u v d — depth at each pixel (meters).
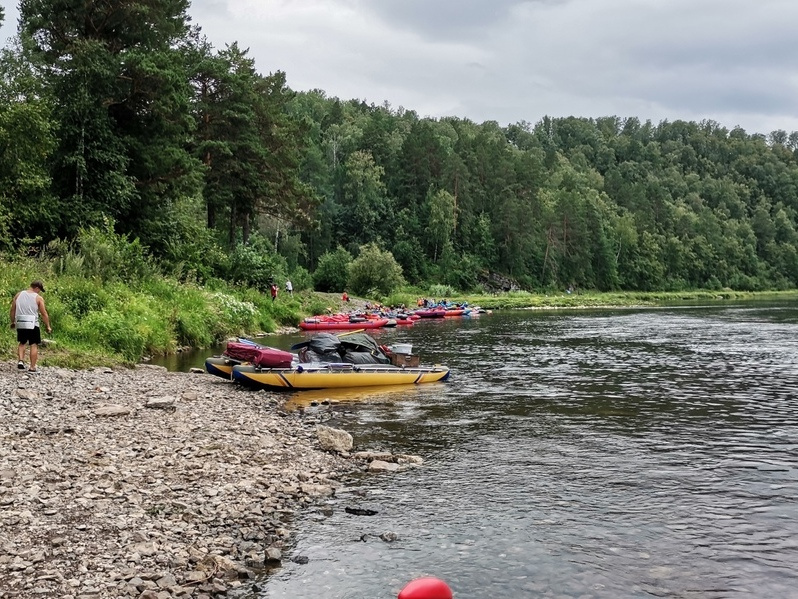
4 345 16.25
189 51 43.28
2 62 30.47
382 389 16.72
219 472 8.98
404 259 95.62
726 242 140.88
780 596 5.98
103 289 22.84
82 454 9.15
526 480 9.24
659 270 122.62
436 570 6.42
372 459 10.22
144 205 35.38
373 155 112.38
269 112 47.50
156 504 7.59
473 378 18.50
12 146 26.84
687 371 19.78
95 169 31.89
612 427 12.45
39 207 28.48
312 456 10.21
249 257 40.97
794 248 150.50
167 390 14.86
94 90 31.44
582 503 8.32
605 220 125.75
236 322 29.30
